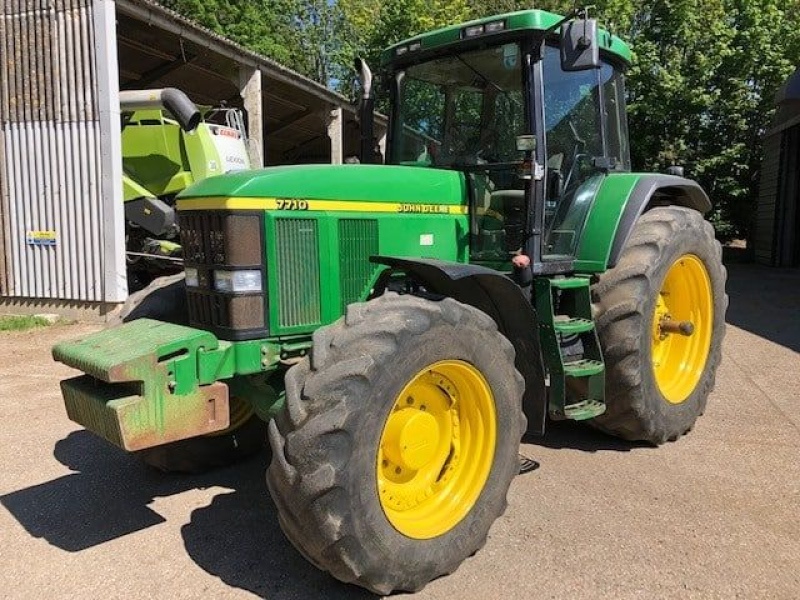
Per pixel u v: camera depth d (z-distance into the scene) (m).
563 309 4.33
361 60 4.68
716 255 4.88
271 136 18.55
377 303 2.92
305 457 2.52
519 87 3.94
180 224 3.36
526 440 4.55
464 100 4.21
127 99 8.77
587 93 4.43
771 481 3.84
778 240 14.94
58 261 8.95
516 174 3.96
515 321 3.51
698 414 4.67
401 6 15.77
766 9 15.29
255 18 24.70
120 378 2.65
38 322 8.63
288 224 3.18
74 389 2.94
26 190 8.98
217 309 3.14
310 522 2.55
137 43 11.77
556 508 3.55
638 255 4.25
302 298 3.24
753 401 5.32
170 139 9.36
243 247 3.04
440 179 3.88
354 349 2.66
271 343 3.16
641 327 4.12
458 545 2.95
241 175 3.16
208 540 3.33
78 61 8.55
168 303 3.77
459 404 3.14
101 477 4.09
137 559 3.16
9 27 8.75
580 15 3.51
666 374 4.67
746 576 2.92
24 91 8.80
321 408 2.55
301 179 3.25
